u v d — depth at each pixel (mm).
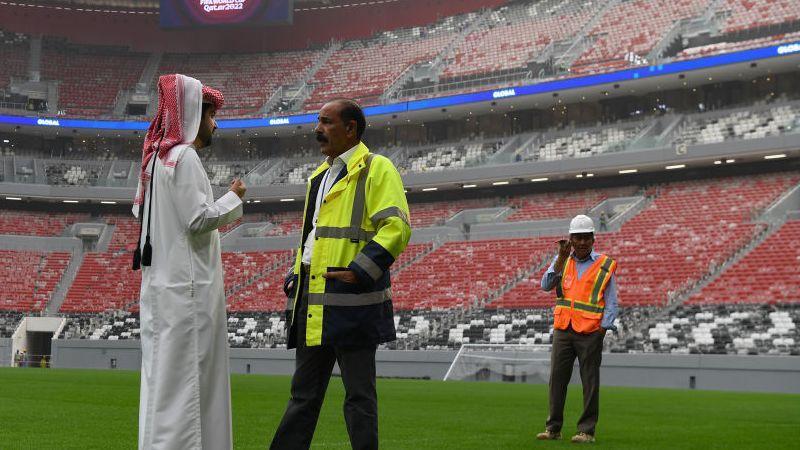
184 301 4168
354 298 4559
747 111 41406
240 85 56125
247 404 12664
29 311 43938
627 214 40312
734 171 41312
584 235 8133
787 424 10555
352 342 4531
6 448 6645
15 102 53250
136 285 46562
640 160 40531
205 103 4609
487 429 9188
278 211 52812
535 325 34812
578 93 43469
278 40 58656
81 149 54406
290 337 4840
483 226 43750
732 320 30625
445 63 51688
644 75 40656
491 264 40219
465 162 46219
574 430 9102
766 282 32156
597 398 8008
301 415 4762
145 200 4371
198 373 4152
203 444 4164
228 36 58688
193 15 53875
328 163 5012
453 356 32812
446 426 9523
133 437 7559
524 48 49719
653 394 19500
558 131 46500
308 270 4801
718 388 27562
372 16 57844
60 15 57719
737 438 8586
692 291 33219
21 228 50250
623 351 30297
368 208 4707
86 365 40125
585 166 41875
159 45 58594
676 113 43906
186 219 4199
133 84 56250
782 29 41438
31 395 13719
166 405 4051
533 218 43375
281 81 55906
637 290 34219
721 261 34562
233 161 53938
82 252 48938
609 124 45219
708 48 41125
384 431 8852
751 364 27156
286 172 51938
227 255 47250
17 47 55969
